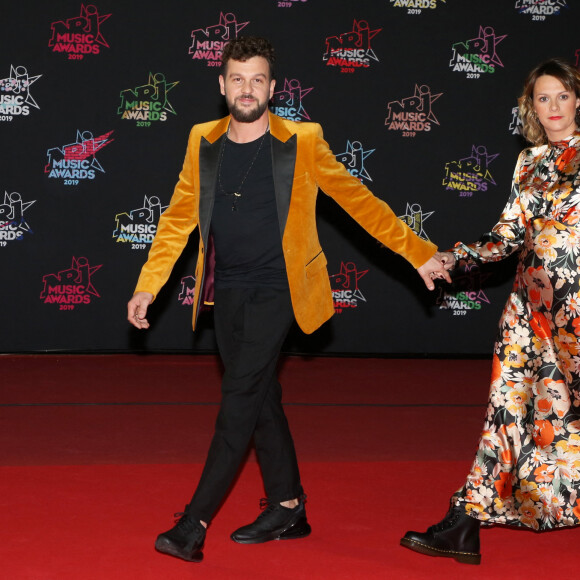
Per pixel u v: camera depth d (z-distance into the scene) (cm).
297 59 610
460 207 630
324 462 375
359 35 614
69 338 612
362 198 273
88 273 610
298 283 268
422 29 618
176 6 600
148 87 602
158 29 599
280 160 266
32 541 272
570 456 262
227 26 603
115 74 599
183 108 605
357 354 632
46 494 321
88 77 597
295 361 618
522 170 272
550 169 263
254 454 381
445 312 636
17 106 593
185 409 476
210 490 260
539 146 272
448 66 622
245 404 263
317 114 614
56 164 600
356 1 611
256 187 266
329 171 272
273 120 270
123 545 271
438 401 512
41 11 590
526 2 624
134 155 605
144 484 337
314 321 275
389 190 625
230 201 267
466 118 626
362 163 621
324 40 611
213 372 575
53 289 608
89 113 600
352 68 615
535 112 268
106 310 614
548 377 262
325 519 300
